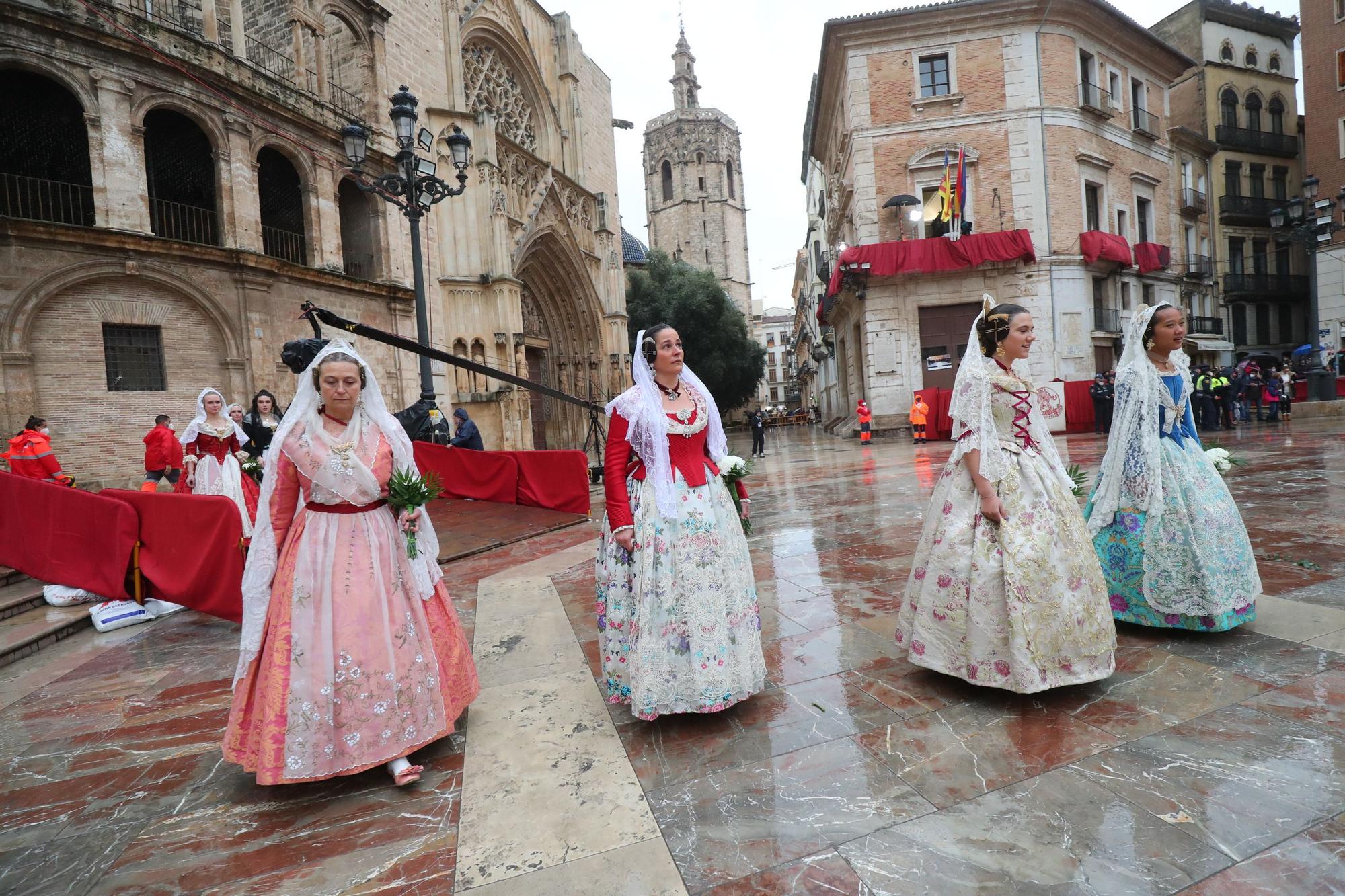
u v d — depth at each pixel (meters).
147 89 11.63
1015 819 1.92
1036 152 18.94
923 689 2.86
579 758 2.48
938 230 19.47
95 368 11.10
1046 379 19.02
